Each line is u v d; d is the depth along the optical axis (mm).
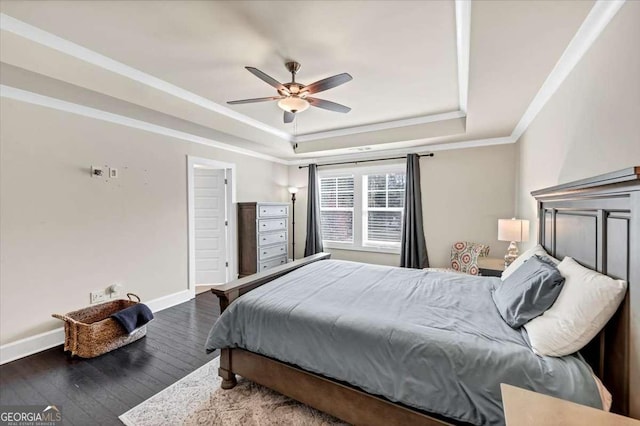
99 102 2758
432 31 2049
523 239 3072
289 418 1798
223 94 3258
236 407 1896
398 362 1471
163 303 3783
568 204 1900
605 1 1425
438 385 1358
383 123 4348
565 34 1702
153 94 2922
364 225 5457
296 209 6223
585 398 1121
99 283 3125
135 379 2209
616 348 1238
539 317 1479
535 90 2514
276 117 4094
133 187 3441
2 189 2459
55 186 2777
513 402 956
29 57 2084
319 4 1767
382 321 1651
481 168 4340
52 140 2752
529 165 3242
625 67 1352
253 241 4941
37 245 2662
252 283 2391
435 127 4027
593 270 1498
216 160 4602
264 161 5633
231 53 2359
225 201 4945
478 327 1584
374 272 2852
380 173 5250
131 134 3406
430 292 2225
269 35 2104
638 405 1076
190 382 2170
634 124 1284
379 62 2496
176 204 3959
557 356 1289
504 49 1867
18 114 2533
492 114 3162
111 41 2191
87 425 1753
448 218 4605
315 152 5180
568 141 2070
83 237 2988
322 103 2627
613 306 1211
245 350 2018
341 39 2152
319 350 1692
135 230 3469
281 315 1857
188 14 1866
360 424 1603
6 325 2479
